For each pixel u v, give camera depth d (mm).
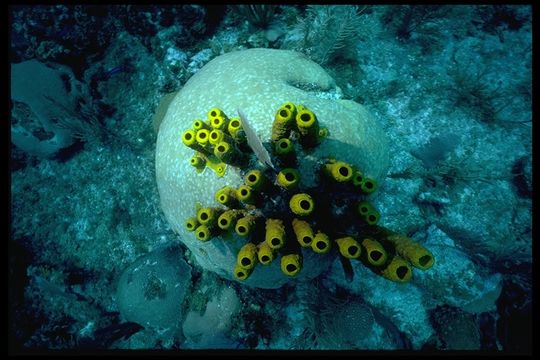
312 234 1008
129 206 2158
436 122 1886
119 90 2285
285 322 1763
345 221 1110
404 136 1878
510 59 2014
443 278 1703
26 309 2275
